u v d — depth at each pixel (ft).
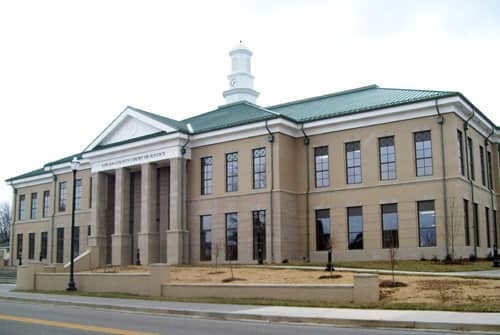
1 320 55.01
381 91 131.44
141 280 85.30
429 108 109.19
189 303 69.77
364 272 86.89
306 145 124.98
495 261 92.68
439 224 106.63
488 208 124.16
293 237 122.11
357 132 118.62
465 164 111.04
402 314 52.29
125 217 142.51
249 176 124.47
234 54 164.45
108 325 50.55
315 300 65.72
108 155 146.82
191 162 134.82
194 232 131.95
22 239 193.77
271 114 126.72
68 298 82.74
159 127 136.36
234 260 124.98
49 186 185.88
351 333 43.88
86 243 165.89
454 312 53.21
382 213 114.01
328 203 120.47
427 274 81.76
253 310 58.90
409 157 111.34
